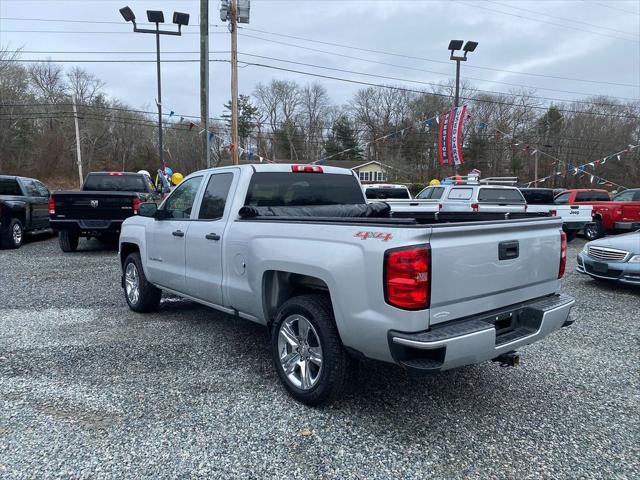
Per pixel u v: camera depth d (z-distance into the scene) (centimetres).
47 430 307
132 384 378
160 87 2017
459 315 297
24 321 550
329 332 320
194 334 504
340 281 304
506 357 331
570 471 271
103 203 1034
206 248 441
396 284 275
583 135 4131
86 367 412
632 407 351
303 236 338
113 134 6053
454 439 303
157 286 548
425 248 273
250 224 390
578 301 687
